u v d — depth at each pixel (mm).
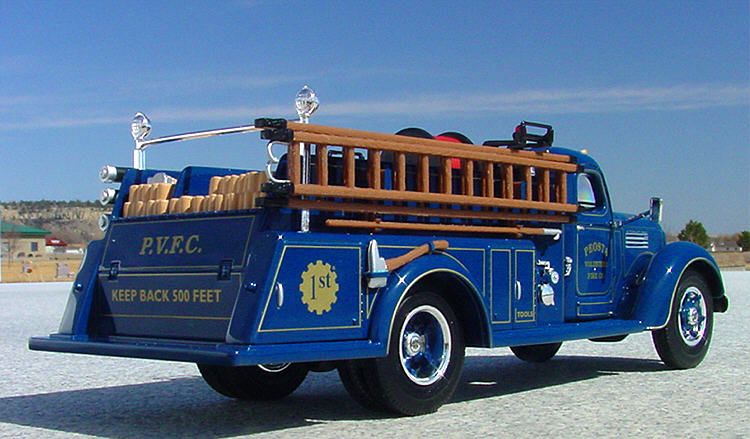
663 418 6750
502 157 7738
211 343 6484
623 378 8945
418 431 6352
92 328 7367
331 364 7215
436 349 7074
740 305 19375
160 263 6957
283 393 8047
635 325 8891
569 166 8516
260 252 6203
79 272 7469
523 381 8852
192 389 8719
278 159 6262
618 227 9344
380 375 6652
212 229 6641
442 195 7160
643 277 9352
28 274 55062
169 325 6848
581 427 6438
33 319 17797
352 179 6602
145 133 7805
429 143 7109
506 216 7824
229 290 6426
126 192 7598
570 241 8680
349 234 6617
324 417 7066
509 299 7812
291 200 6266
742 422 6574
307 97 6605
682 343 9359
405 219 7059
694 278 9570
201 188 7520
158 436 6418
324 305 6363
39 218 133250
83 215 134250
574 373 9398
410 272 6770
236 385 7773
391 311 6629
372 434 6281
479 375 9336
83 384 9070
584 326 8344
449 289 7285
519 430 6352
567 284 8641
